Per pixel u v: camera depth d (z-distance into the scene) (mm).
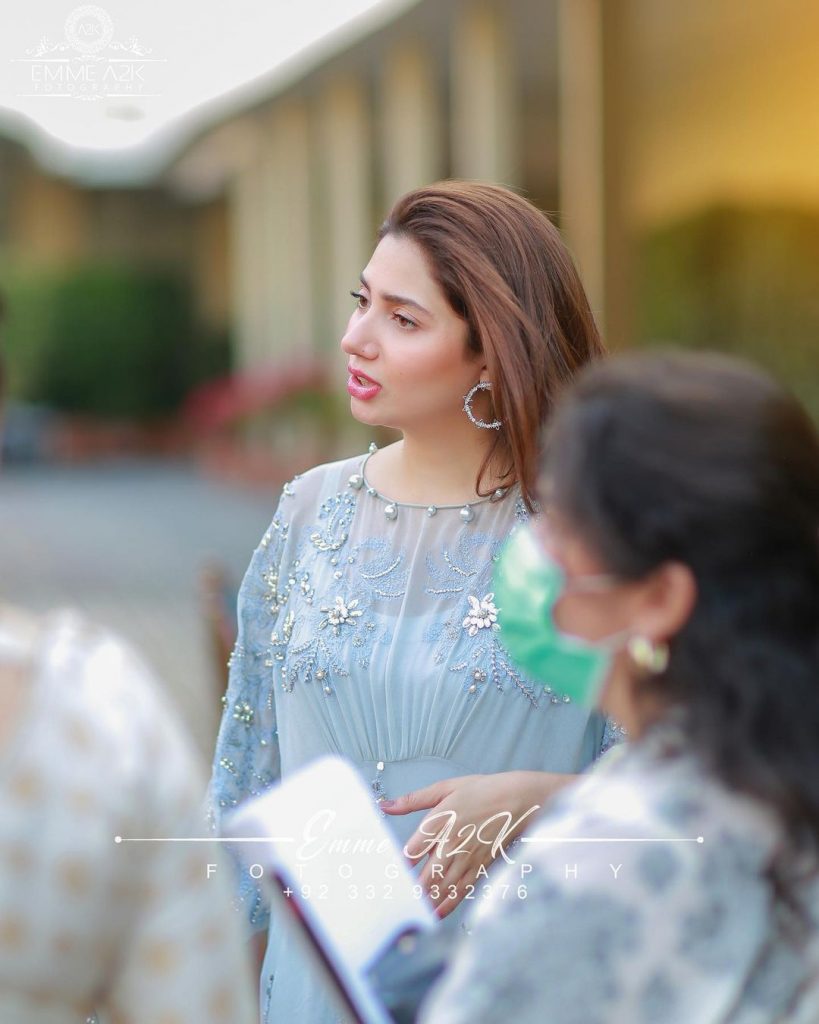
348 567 2125
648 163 7355
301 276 17922
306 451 16016
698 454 1105
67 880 1119
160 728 1210
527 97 13969
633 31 7398
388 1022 1324
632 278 7465
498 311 2008
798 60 6215
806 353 6375
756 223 6586
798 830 1103
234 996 1213
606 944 1078
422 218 2053
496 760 2000
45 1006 1139
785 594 1123
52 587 10016
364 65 14258
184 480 19906
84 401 25797
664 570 1128
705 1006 1082
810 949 1116
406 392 2070
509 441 2045
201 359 26328
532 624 1219
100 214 27594
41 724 1135
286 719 2123
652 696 1168
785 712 1107
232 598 3252
